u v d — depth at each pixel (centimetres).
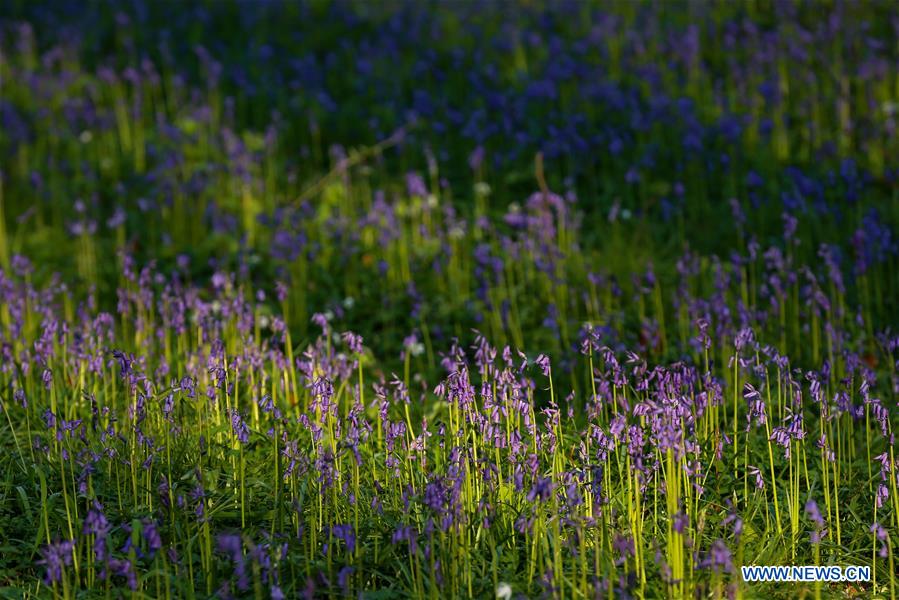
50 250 1076
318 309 962
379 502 598
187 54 1543
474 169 1188
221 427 660
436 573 538
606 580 539
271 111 1339
